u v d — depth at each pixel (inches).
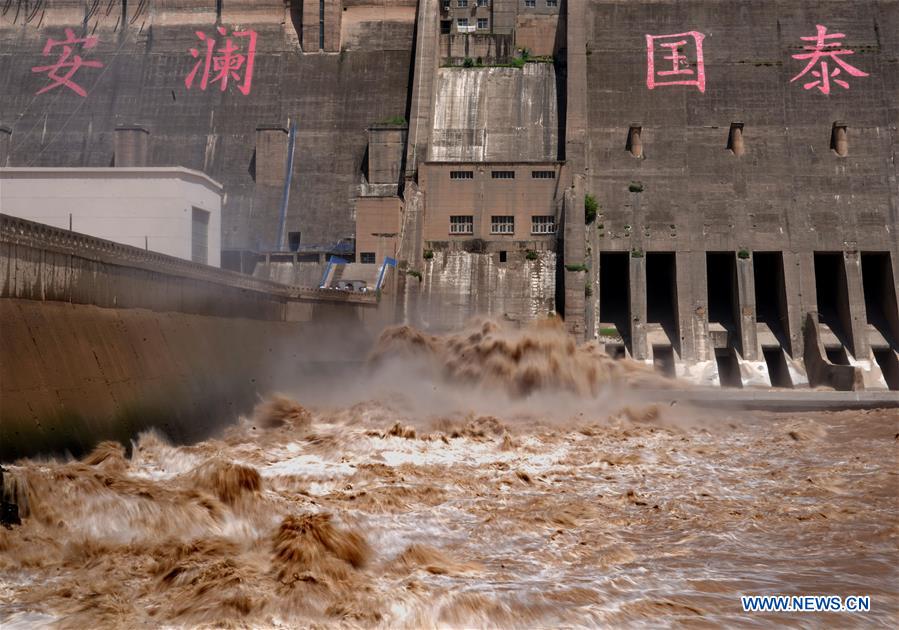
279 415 2329.0
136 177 2736.2
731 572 1014.4
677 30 4889.3
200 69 5054.1
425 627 831.7
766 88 4702.3
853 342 4099.4
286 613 855.1
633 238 4286.4
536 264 4200.3
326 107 4913.9
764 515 1305.4
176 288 2097.7
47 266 1565.0
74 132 4874.5
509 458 1825.8
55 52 5147.6
